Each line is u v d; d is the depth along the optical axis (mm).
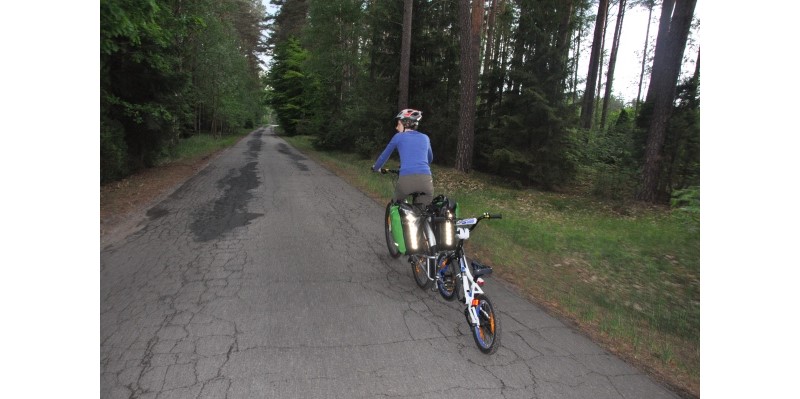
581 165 16516
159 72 11273
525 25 13875
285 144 33125
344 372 2895
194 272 4688
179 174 12578
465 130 15125
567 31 14141
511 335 3596
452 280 3850
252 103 54719
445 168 16141
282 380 2771
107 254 5230
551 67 13914
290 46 44469
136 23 7289
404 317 3779
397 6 18109
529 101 14055
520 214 9680
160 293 4086
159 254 5277
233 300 3979
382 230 6930
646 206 11703
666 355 3350
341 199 9656
